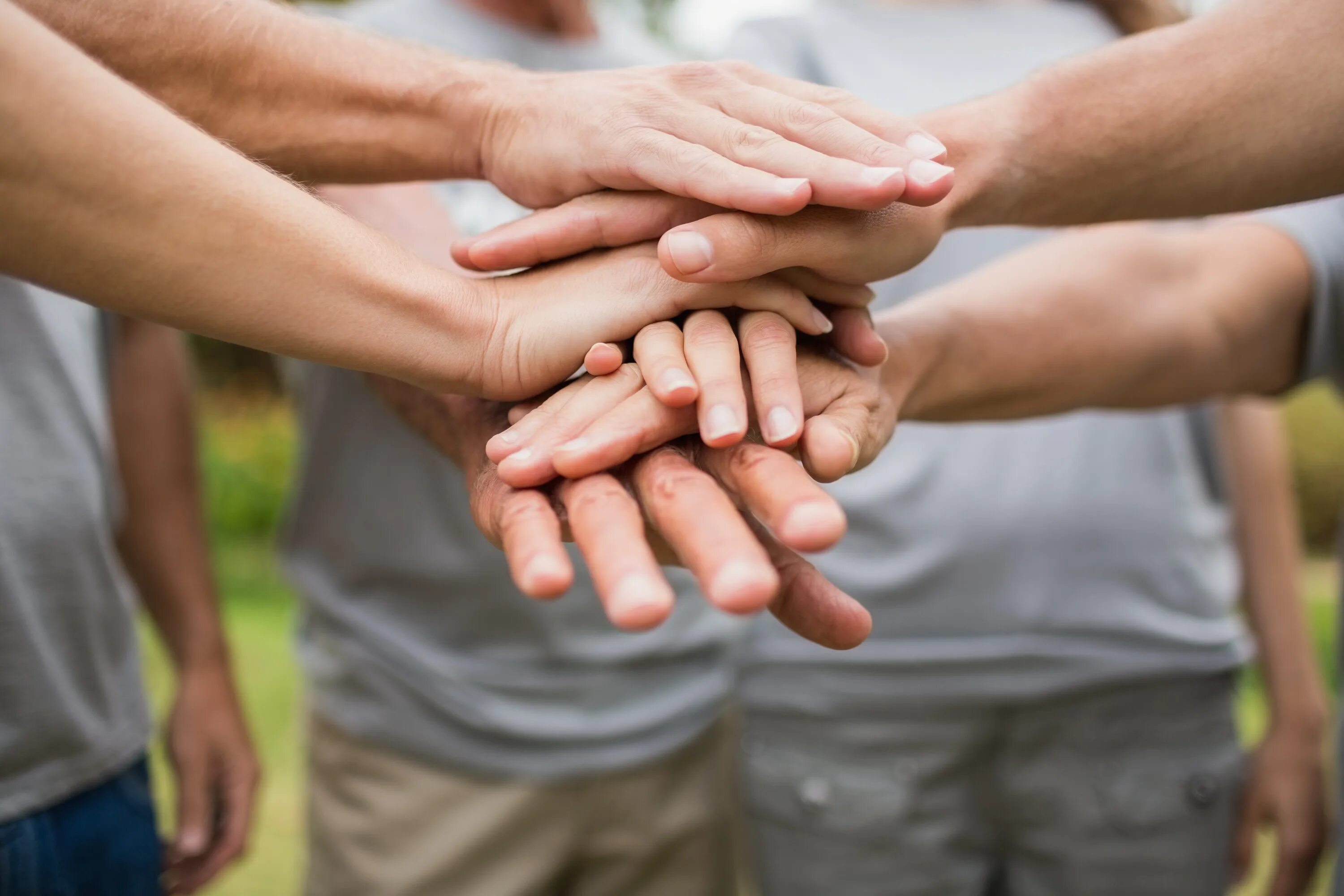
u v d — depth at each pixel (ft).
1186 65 2.75
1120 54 2.80
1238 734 3.80
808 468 2.57
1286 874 3.80
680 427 2.56
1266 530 3.92
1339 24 2.71
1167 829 3.67
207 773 3.77
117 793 3.04
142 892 3.06
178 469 3.88
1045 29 3.93
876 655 3.68
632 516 2.39
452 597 3.80
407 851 3.85
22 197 2.31
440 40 3.92
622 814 3.93
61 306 2.97
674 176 2.67
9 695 2.82
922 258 2.75
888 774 3.71
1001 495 3.64
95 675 3.00
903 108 3.76
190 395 3.96
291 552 3.98
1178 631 3.68
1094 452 3.67
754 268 2.66
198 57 2.78
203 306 2.45
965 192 2.75
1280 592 3.89
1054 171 2.77
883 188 2.55
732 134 2.68
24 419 2.87
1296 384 3.35
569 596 3.80
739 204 2.60
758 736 3.86
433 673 3.78
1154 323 3.15
